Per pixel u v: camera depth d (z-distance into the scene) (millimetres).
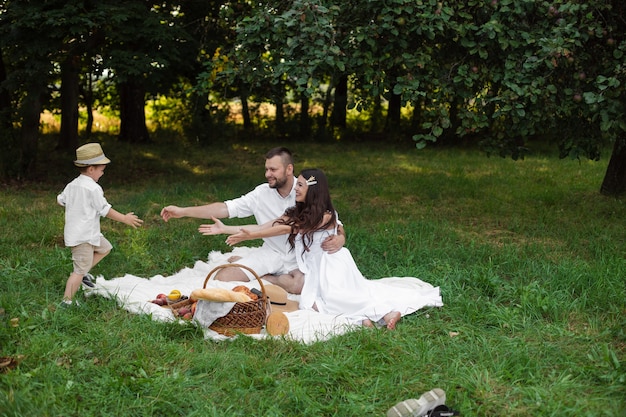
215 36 12695
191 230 8438
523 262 7062
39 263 6594
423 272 6723
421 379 4371
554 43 6973
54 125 22000
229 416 3865
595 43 8055
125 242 7723
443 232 8508
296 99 21750
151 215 9438
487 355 4742
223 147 19234
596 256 7359
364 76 7922
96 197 5430
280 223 5867
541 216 9555
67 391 3977
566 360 4668
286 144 20500
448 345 4930
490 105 7922
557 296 5961
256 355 4629
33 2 10602
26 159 12711
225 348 4797
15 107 13477
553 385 4262
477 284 6344
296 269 6301
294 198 6340
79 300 5520
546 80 7590
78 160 5465
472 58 7953
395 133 21562
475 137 21219
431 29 7102
